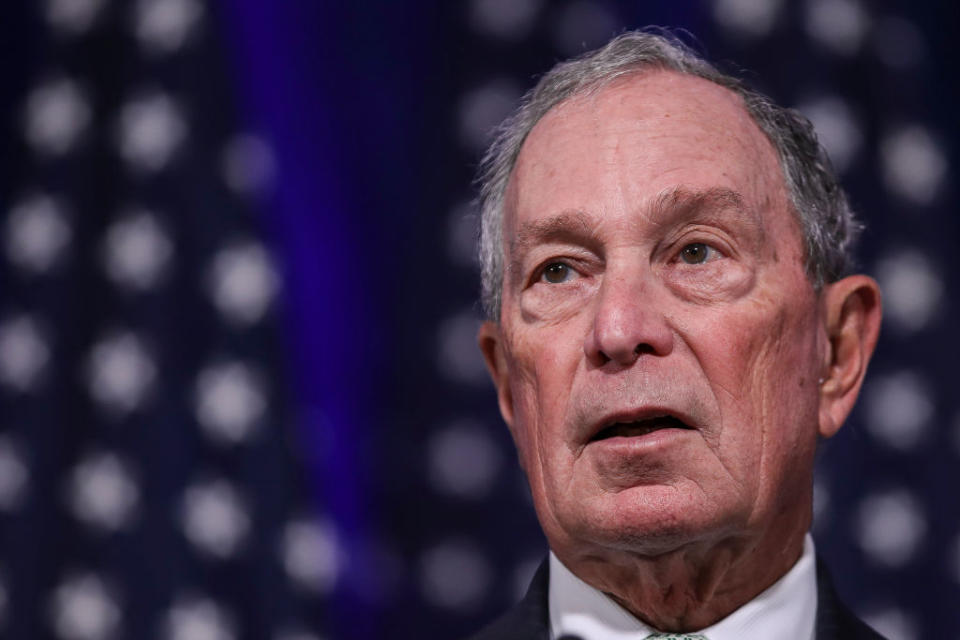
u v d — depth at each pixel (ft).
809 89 31.89
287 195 31.63
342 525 30.63
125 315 31.48
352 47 32.09
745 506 15.15
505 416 17.99
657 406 14.83
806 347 16.21
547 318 15.89
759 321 15.51
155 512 30.73
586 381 15.17
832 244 17.40
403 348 31.27
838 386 17.28
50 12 33.17
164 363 31.24
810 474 16.57
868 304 17.62
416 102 31.94
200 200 31.81
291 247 31.50
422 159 31.78
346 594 30.37
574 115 16.70
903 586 30.53
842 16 32.40
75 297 31.71
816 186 17.31
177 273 31.58
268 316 31.22
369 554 30.55
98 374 31.32
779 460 15.52
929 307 31.40
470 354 31.32
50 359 31.40
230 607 30.27
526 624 16.83
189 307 31.42
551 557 17.19
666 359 15.06
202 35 32.45
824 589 17.01
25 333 31.60
